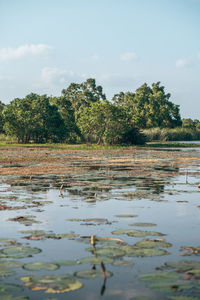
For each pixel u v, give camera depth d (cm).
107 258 511
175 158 2517
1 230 657
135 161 2231
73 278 448
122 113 4431
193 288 415
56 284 431
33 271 467
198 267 476
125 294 405
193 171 1642
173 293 404
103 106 4366
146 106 8544
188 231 653
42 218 747
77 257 517
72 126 5288
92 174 1509
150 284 427
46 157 2550
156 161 2239
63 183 1233
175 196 999
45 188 1123
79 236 620
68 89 8638
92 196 994
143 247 556
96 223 711
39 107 4856
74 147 4000
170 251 541
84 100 8375
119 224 704
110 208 847
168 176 1445
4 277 448
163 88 9794
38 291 413
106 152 3234
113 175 1445
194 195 1014
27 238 607
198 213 798
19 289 417
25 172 1573
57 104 5425
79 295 404
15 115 4756
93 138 5294
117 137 4516
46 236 618
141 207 859
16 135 4834
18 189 1104
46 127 4919
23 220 729
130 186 1171
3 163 2048
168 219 744
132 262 496
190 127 9038
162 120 8819
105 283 434
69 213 793
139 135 4672
